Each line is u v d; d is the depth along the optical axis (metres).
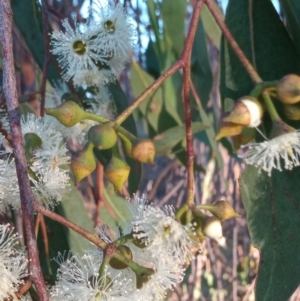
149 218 0.14
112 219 0.30
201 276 0.45
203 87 0.28
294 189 0.16
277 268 0.16
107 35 0.21
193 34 0.15
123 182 0.15
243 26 0.18
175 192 0.45
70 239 0.24
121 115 0.14
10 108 0.15
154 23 0.28
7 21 0.16
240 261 0.45
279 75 0.18
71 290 0.14
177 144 0.30
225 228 0.46
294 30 0.18
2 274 0.14
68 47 0.21
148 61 0.31
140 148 0.14
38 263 0.13
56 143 0.19
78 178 0.14
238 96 0.17
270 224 0.16
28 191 0.14
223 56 0.17
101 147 0.14
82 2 0.31
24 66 0.33
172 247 0.14
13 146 0.14
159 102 0.31
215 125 0.34
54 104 0.25
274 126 0.14
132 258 0.15
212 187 0.42
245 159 0.14
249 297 0.44
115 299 0.14
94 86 0.23
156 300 0.15
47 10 0.24
